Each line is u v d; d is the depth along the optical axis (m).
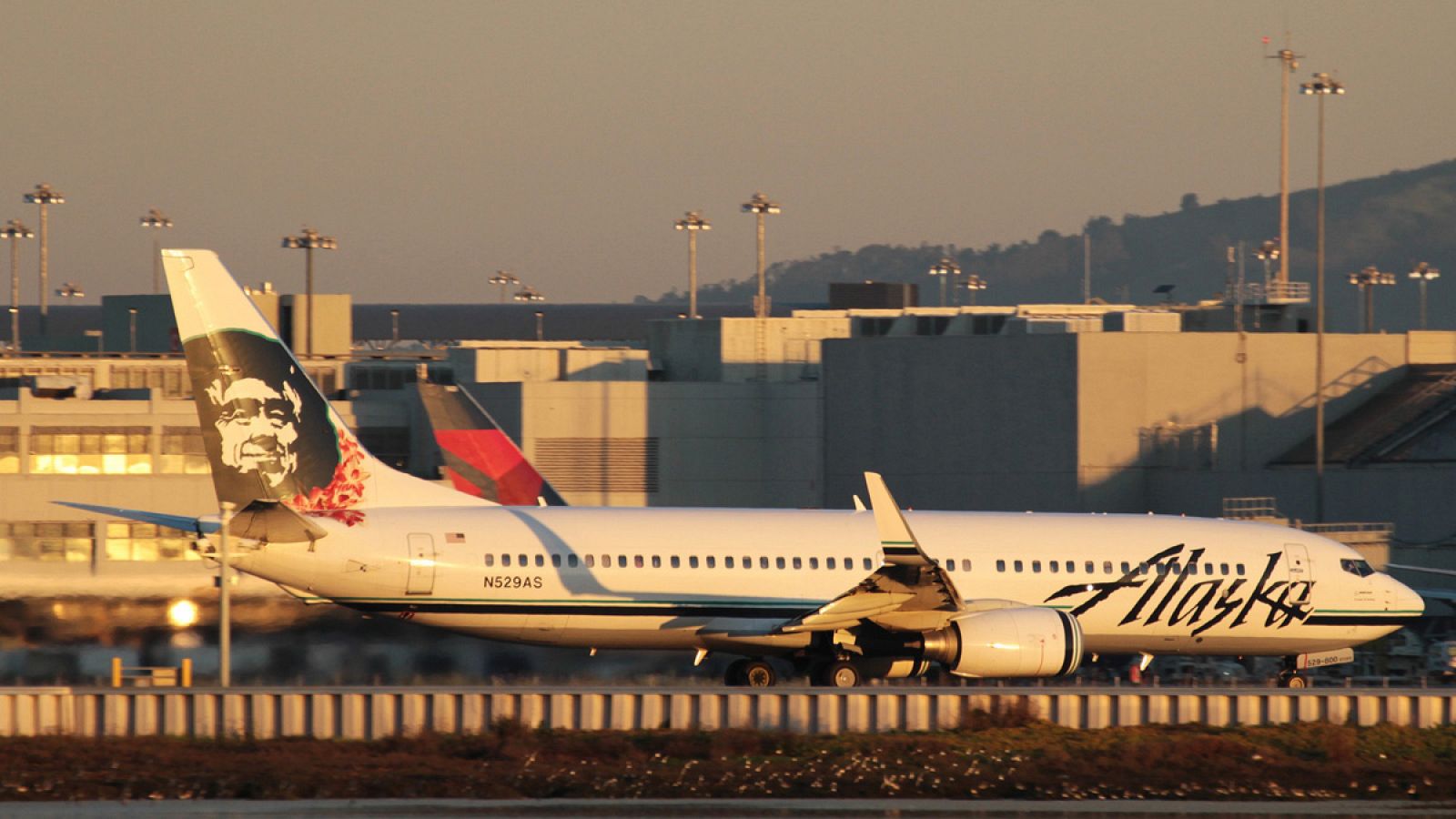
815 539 139.38
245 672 153.50
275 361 132.00
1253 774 108.94
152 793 97.94
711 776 102.88
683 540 136.75
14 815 92.06
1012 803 100.56
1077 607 144.50
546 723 114.19
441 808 94.88
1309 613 150.12
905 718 117.00
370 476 134.50
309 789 98.62
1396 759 114.50
